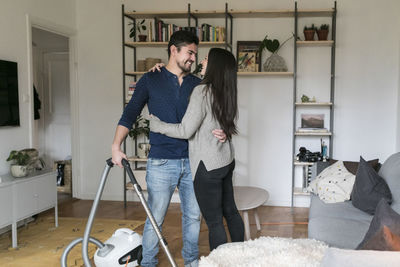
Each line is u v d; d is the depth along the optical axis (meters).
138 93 2.40
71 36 5.01
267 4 4.59
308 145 4.68
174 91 2.38
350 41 4.49
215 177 2.17
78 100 5.10
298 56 4.60
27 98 4.06
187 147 2.44
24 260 3.00
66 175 5.33
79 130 5.14
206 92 2.11
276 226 3.94
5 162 3.73
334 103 4.59
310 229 2.41
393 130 4.48
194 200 2.51
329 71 4.55
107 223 4.02
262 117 4.74
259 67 4.60
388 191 2.61
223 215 2.35
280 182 4.76
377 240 1.21
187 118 2.13
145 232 2.52
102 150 5.10
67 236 3.58
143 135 4.98
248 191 3.38
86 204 4.87
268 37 4.63
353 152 4.58
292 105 4.68
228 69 2.14
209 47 4.74
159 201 2.45
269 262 1.53
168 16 4.71
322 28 4.37
